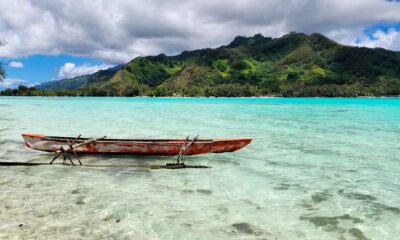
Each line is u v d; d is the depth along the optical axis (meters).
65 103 81.88
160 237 6.86
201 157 14.80
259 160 14.33
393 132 23.55
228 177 11.56
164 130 24.69
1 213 7.93
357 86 196.75
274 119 35.38
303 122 31.69
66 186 10.25
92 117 37.38
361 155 15.48
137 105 74.44
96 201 8.91
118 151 13.95
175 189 10.12
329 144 18.39
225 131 24.17
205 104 83.00
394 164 13.63
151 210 8.33
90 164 13.39
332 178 11.53
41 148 14.52
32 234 6.82
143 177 11.44
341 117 38.22
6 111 47.03
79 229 7.12
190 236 6.93
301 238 6.93
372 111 50.66
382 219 7.95
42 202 8.75
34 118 35.28
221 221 7.72
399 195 9.73
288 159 14.59
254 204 8.89
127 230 7.14
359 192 9.99
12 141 18.91
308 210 8.49
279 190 10.14
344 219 7.95
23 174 11.58
